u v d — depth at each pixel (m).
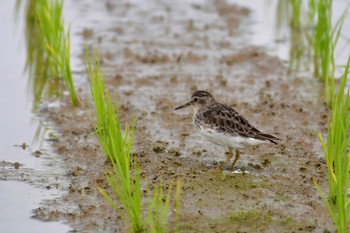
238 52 23.53
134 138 17.02
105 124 15.81
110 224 13.01
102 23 25.94
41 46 23.64
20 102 19.58
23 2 27.91
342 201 12.00
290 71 22.09
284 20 26.92
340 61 22.50
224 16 27.20
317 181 14.72
